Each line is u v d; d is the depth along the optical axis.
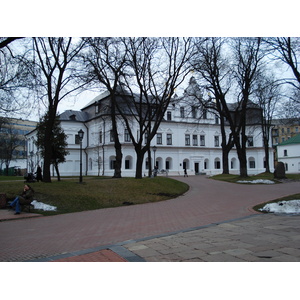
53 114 22.41
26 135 69.69
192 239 8.15
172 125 61.06
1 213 14.41
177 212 14.26
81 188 20.42
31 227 11.20
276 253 6.47
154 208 16.19
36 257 6.97
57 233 9.90
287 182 31.30
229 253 6.59
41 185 19.92
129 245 7.71
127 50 26.08
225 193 22.47
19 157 83.12
